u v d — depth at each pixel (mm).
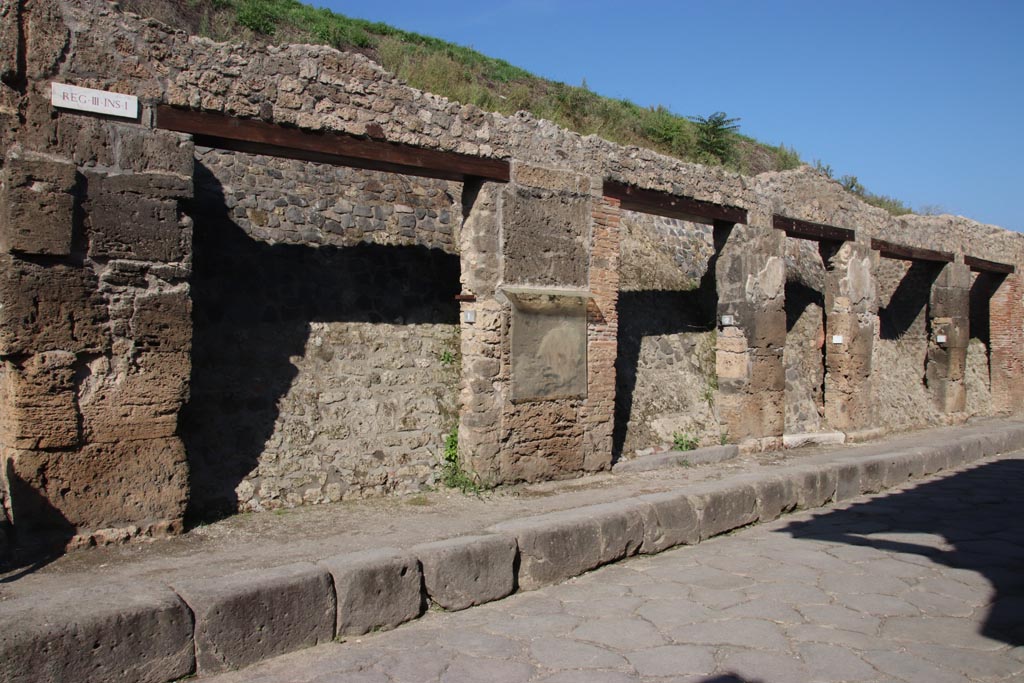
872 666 3967
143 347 5426
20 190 4910
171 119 5703
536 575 5273
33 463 5004
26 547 4918
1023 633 4457
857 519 7414
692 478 8273
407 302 8023
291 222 7676
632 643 4254
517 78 19141
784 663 3990
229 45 6023
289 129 6293
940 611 4824
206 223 7152
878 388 14477
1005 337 17188
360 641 4266
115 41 5477
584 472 8250
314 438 6887
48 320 5043
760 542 6531
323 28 15883
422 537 5609
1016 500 8375
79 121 5254
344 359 7371
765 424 10758
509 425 7547
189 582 3994
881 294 16781
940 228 14867
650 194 9328
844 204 12320
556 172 8031
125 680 3514
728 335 10648
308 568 4266
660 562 5930
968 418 15719
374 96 6742
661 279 11547
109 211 5297
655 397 10141
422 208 8695
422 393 7676
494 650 4137
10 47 5027
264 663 3932
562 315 7973
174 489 5531
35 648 3275
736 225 10617
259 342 6965
